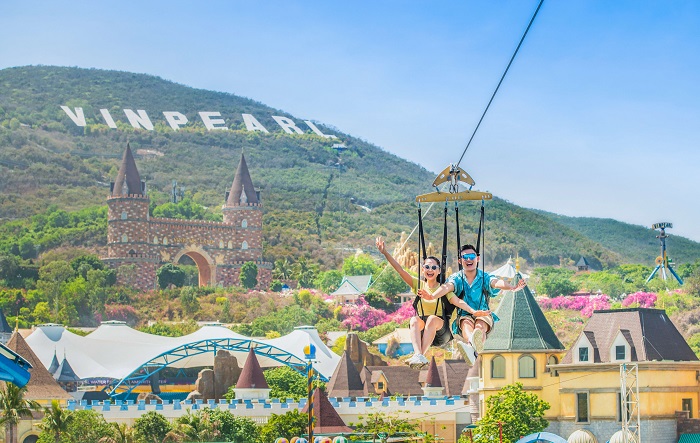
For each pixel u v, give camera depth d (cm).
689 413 9994
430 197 2155
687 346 10275
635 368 9394
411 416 12738
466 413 12838
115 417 12225
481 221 2138
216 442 11400
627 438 8781
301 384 16088
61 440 10800
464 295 2073
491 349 10644
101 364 16838
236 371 16288
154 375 18512
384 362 18488
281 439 6694
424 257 2139
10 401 9981
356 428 11262
